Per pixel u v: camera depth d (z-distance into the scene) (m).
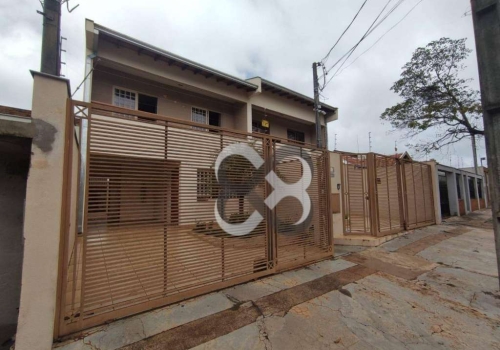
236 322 2.85
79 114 2.71
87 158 2.63
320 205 5.33
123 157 2.86
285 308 3.21
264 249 4.27
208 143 3.58
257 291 3.66
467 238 7.47
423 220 9.19
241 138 4.03
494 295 3.77
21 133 2.27
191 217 3.38
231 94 10.30
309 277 4.29
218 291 3.62
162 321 2.81
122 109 2.87
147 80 8.73
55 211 2.37
